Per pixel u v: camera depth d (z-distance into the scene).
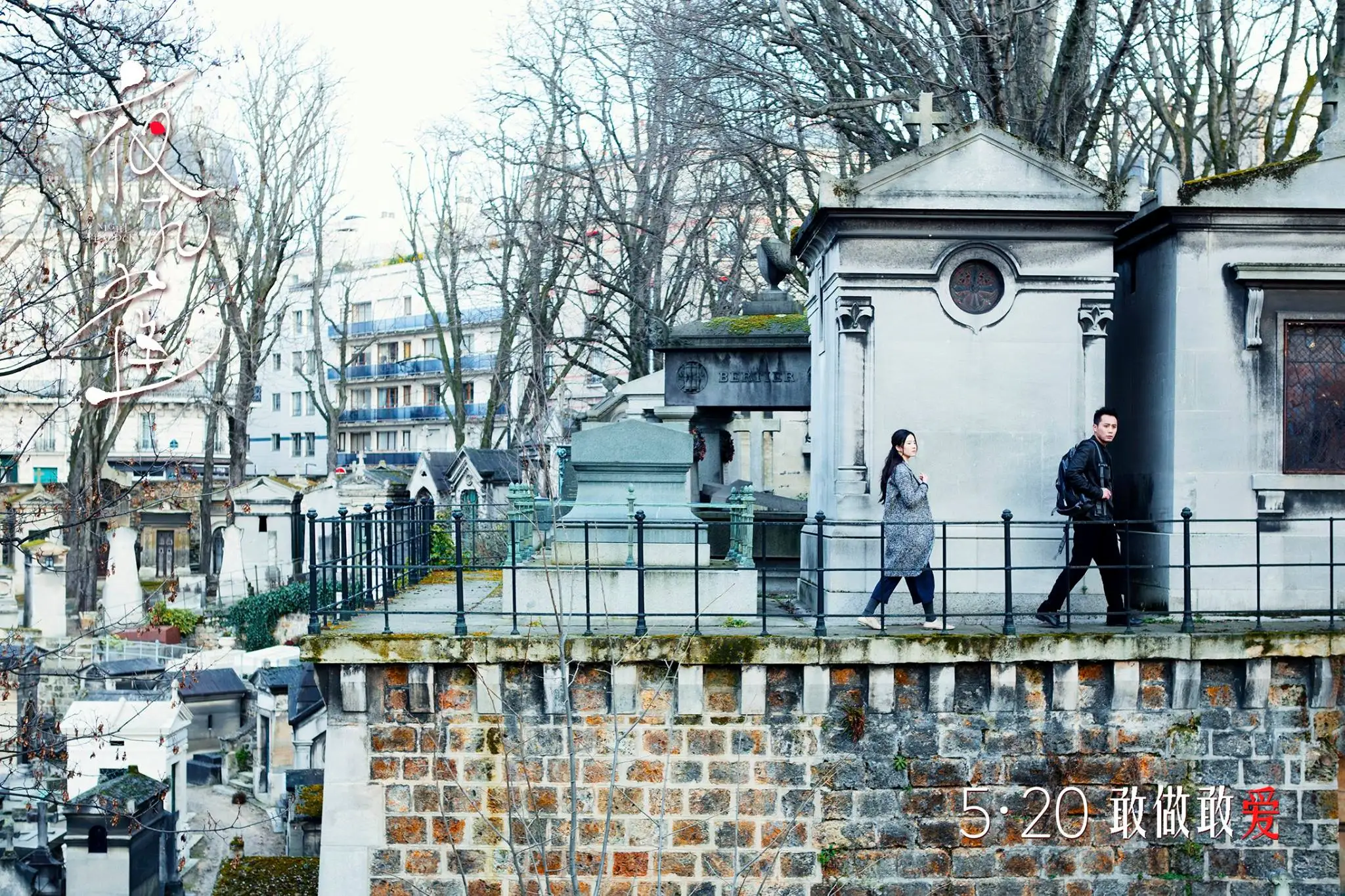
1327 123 12.03
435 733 10.31
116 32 12.95
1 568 39.66
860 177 11.53
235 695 32.16
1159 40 23.17
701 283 38.12
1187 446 11.77
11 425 44.84
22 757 16.44
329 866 10.32
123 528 38.62
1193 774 10.51
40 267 18.17
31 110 15.97
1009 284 11.70
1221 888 10.54
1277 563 11.50
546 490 16.73
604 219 31.23
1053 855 10.47
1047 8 20.06
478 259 46.12
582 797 10.30
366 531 12.52
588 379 43.53
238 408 45.72
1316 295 11.83
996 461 11.72
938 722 10.42
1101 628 10.88
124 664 31.84
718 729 10.32
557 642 10.13
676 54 26.02
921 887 10.39
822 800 10.34
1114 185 11.52
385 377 70.50
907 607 11.66
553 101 32.53
